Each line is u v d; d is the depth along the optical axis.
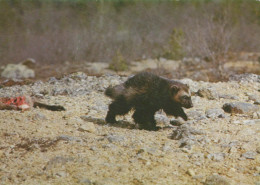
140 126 10.44
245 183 7.23
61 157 7.98
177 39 27.19
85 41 30.27
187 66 23.77
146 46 29.50
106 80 15.67
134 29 32.94
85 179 7.21
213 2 33.88
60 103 12.60
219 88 14.33
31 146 8.73
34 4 39.59
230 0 32.81
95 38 30.91
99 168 7.72
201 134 9.48
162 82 10.34
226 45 22.38
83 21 35.38
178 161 8.11
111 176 7.41
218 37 21.84
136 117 10.49
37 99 12.99
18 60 30.12
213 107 12.08
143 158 8.11
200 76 19.64
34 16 37.72
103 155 8.30
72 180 7.27
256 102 12.32
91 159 8.05
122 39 30.77
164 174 7.54
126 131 10.03
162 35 31.62
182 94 10.30
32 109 11.61
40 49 31.11
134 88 10.29
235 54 28.39
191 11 34.44
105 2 38.38
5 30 35.28
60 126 10.15
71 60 28.22
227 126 10.10
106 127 10.34
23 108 11.38
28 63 27.98
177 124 10.84
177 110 10.54
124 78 16.08
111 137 9.20
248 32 32.94
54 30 34.75
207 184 7.16
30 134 9.43
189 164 7.98
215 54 21.23
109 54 28.22
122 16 36.06
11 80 16.66
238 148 8.68
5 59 30.09
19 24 36.94
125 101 10.41
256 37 32.25
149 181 7.24
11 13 38.22
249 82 15.32
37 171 7.62
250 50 30.84
